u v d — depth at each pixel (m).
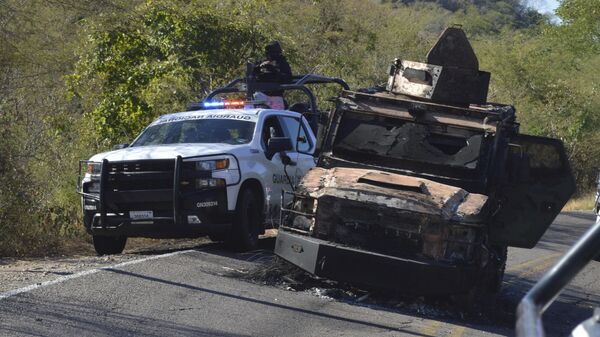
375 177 10.32
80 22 17.98
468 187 10.79
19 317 8.07
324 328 8.67
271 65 16.77
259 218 13.35
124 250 14.05
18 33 14.24
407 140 11.19
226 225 12.61
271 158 13.63
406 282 9.50
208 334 8.02
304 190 10.22
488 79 11.58
